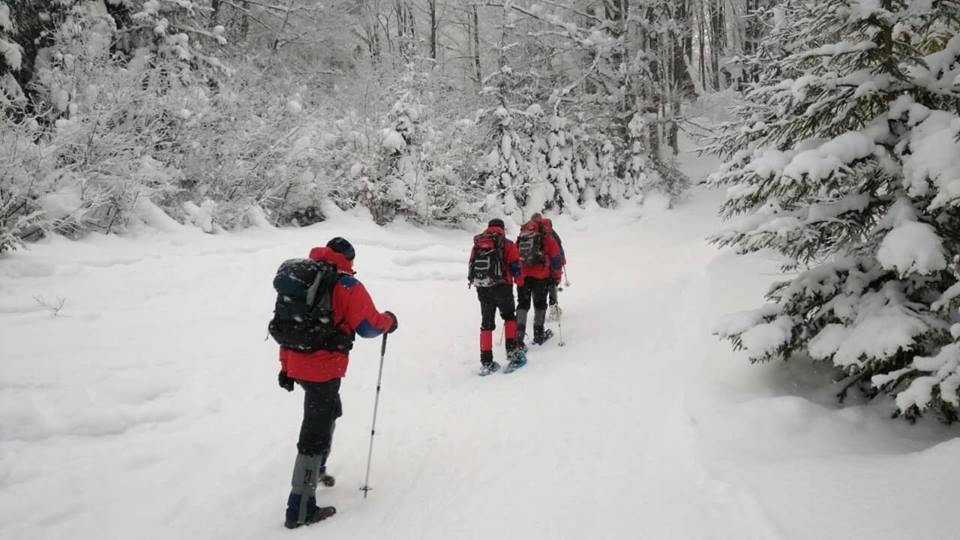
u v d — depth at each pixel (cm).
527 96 1973
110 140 912
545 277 705
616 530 306
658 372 554
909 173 376
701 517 303
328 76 2294
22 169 773
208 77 1380
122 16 1338
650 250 1406
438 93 1839
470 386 593
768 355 417
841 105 429
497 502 353
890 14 396
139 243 893
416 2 2722
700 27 3045
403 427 488
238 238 1023
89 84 1021
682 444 393
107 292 712
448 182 1552
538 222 718
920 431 376
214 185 1138
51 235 811
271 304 781
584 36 2161
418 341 746
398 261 1087
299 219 1302
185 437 460
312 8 2156
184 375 561
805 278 433
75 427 453
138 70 1184
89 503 365
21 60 1027
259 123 1247
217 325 689
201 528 345
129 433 466
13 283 677
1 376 489
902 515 259
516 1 2392
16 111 977
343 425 497
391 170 1458
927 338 370
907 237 359
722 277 774
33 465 400
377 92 1600
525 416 492
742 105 1002
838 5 419
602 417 469
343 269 389
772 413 394
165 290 755
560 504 341
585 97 2089
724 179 483
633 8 2117
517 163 1806
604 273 1139
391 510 357
